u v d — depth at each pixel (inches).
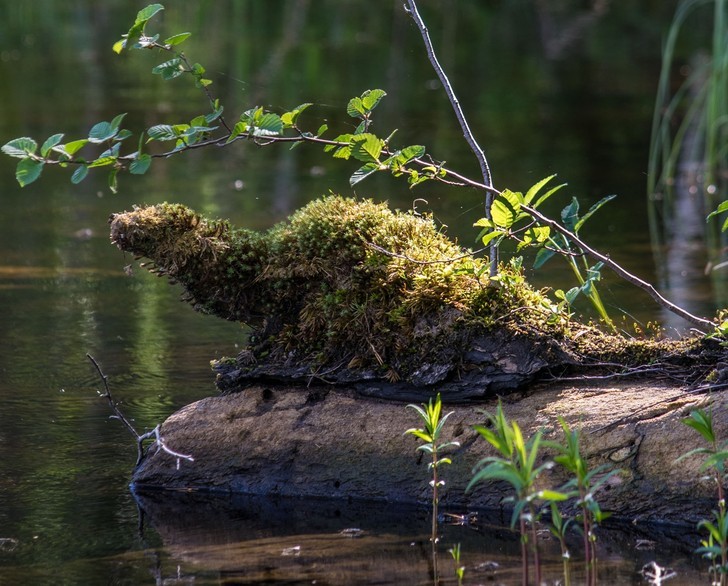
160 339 351.6
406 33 1208.8
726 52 592.7
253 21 1262.3
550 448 222.1
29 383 306.7
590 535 182.7
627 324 347.3
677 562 195.0
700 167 653.9
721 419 214.7
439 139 708.7
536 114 810.8
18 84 890.1
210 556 201.9
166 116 741.3
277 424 242.7
